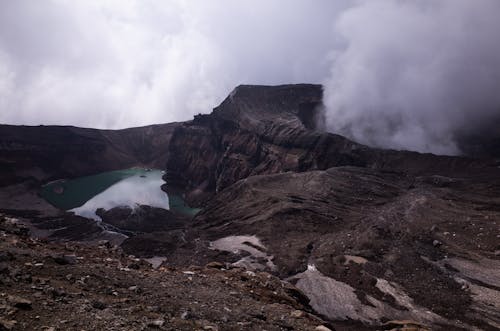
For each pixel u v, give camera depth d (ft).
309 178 539.70
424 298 254.47
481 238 333.42
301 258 332.19
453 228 360.69
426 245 331.77
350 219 411.75
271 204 468.75
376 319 235.20
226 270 100.83
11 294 48.96
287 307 78.28
